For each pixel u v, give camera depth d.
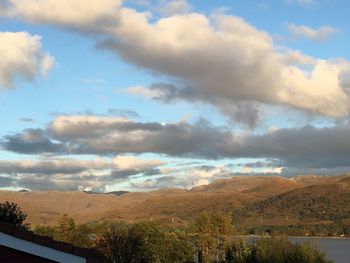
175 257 65.19
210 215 103.31
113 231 62.12
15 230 11.64
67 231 78.94
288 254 47.38
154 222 67.75
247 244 56.06
